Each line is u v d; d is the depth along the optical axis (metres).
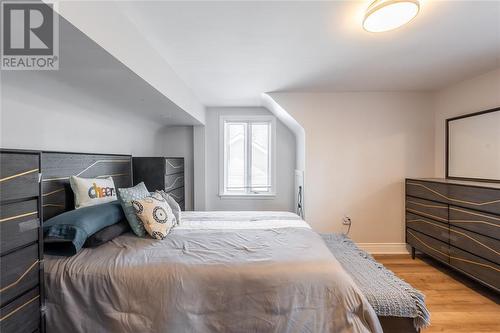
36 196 1.13
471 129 2.66
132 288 1.28
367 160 3.22
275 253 1.52
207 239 1.78
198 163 3.89
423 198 2.83
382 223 3.23
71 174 1.91
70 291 1.29
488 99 2.49
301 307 1.28
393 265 2.84
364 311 1.26
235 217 2.49
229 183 4.07
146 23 1.51
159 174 2.91
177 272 1.32
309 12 1.43
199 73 2.40
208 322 1.27
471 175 2.66
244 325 1.27
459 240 2.33
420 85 2.91
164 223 1.84
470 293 2.23
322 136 3.21
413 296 1.44
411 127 3.20
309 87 2.96
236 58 2.07
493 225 1.99
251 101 3.57
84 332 1.26
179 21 1.50
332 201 3.23
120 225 1.81
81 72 1.51
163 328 1.24
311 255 1.49
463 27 1.63
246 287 1.30
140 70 1.60
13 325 1.02
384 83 2.83
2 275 0.97
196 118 3.27
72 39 1.10
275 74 2.48
